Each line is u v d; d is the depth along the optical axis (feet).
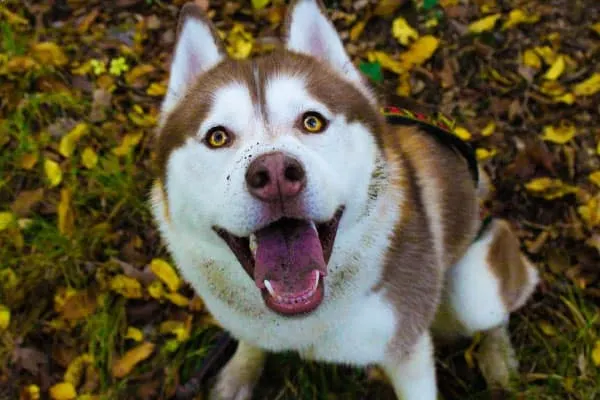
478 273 2.36
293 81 1.77
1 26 3.61
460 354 2.66
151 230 2.98
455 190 2.26
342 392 2.57
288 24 1.98
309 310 1.73
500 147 3.13
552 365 2.59
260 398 2.61
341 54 1.95
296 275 1.72
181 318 2.72
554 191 2.93
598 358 2.52
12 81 3.40
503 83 3.33
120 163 3.14
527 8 3.55
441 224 2.19
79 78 3.46
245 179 1.60
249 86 1.76
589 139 3.12
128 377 2.60
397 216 1.91
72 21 3.72
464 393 2.59
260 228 1.65
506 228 2.50
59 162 3.16
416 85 3.34
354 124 1.79
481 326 2.46
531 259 2.83
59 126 3.25
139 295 2.76
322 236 1.74
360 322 1.98
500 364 2.56
